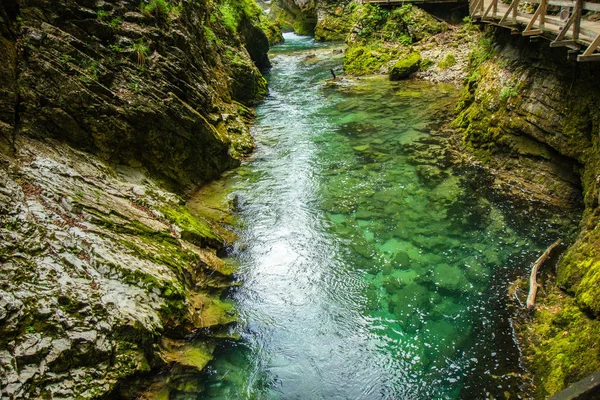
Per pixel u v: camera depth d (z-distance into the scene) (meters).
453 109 15.59
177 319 5.95
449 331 6.34
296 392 5.59
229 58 17.78
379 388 5.59
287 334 6.48
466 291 7.08
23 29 7.21
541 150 9.50
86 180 7.02
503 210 9.14
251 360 6.05
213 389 5.61
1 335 4.36
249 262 8.02
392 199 9.98
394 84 20.28
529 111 9.65
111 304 5.25
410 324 6.55
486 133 11.16
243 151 12.77
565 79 8.82
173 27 12.09
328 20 34.62
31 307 4.69
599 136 7.59
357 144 13.25
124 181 8.17
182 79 11.45
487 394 5.31
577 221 8.32
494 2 11.55
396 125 14.62
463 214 9.18
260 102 18.91
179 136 9.86
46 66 7.30
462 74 19.45
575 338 5.30
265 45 25.06
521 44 10.77
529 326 6.15
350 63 24.03
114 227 6.45
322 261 8.04
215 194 10.39
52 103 7.25
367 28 25.38
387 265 7.86
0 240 5.11
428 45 22.75
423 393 5.47
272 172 11.61
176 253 6.93
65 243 5.60
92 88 8.06
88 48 8.42
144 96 9.12
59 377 4.43
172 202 8.27
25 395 4.13
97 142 7.96
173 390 5.42
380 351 6.13
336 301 7.09
